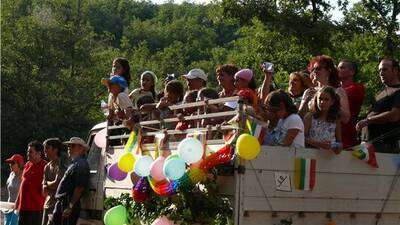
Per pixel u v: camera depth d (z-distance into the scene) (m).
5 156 40.97
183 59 72.75
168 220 6.87
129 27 97.31
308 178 6.52
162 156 7.26
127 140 8.72
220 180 6.51
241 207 6.23
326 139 6.91
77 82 43.59
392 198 6.98
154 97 9.84
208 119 7.19
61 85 42.97
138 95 9.74
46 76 42.72
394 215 7.00
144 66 67.44
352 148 6.98
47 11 45.38
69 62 44.66
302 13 28.17
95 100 43.97
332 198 6.64
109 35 58.38
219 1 28.80
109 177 8.63
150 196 7.36
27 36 43.84
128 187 8.28
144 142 8.04
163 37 96.50
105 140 9.05
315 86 8.04
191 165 6.73
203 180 6.56
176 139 7.44
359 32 28.53
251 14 28.03
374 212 6.87
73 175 9.20
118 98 8.75
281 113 6.88
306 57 28.53
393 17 29.08
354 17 28.73
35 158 10.70
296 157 6.50
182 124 7.53
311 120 7.02
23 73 42.22
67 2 47.66
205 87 8.39
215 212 6.46
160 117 8.09
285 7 28.19
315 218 6.56
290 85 8.30
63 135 42.03
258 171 6.32
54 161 10.22
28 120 41.03
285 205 6.41
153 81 9.85
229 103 6.67
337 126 7.03
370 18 29.02
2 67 42.94
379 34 29.27
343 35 28.62
